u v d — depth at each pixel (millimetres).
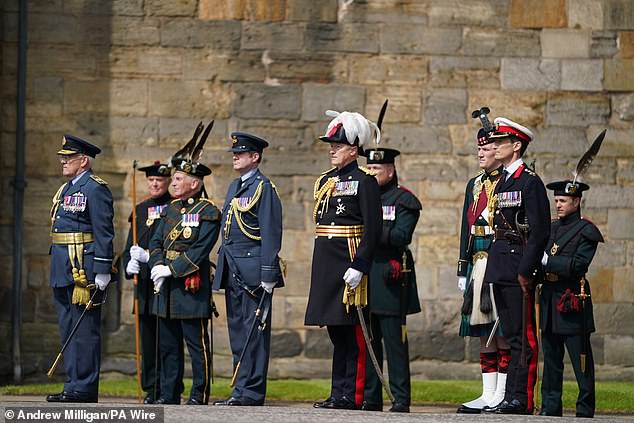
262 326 34688
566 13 49219
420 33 49094
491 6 49188
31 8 48281
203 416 28391
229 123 48688
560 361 37094
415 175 48844
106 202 36125
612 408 41844
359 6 49031
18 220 47656
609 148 49094
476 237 35188
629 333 48438
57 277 36031
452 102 48969
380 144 48844
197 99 48656
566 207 37469
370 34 49000
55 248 36156
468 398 43094
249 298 35156
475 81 49125
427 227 48625
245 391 34750
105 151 48281
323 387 45188
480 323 34812
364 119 33844
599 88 49156
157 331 37438
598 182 48969
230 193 35875
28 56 48219
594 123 49125
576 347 36625
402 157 48812
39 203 48094
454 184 48812
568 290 36562
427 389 44531
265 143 36000
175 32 48656
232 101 48719
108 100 48438
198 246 36531
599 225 48875
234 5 48844
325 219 33438
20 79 47875
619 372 48281
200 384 36469
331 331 33812
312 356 48156
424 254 48562
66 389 36094
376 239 32750
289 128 48812
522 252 33219
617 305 48562
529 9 49188
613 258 48688
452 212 48719
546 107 49094
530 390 32875
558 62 49125
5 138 48000
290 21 48906
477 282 34938
